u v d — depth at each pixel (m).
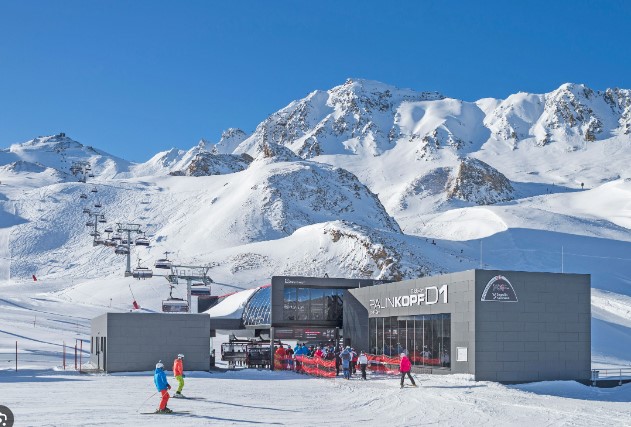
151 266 161.75
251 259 142.50
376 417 24.33
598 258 160.25
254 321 58.53
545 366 37.47
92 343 53.75
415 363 42.72
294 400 29.33
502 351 36.84
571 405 27.84
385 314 46.75
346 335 52.72
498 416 24.56
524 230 183.12
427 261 138.88
